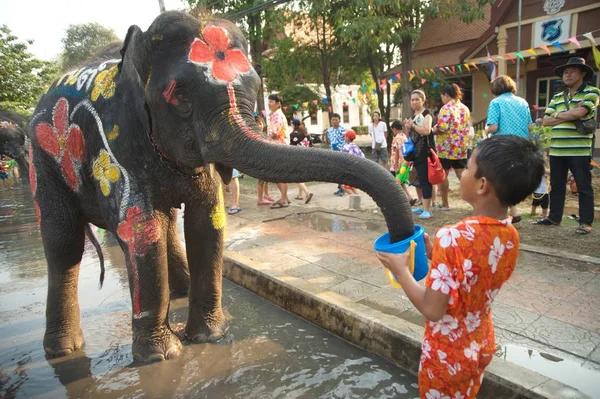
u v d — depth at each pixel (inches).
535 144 65.6
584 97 185.6
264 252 198.5
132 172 111.0
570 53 499.5
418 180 252.1
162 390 106.3
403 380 106.6
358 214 270.8
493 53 556.4
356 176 78.9
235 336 131.9
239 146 90.4
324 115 1263.5
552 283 143.7
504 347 107.4
